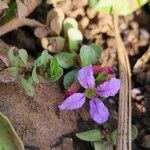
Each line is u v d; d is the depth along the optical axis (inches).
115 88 2.3
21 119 2.3
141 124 2.7
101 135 2.4
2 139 2.1
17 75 2.3
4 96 2.3
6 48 2.5
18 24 2.5
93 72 2.4
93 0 2.7
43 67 2.3
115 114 2.6
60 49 2.7
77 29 2.7
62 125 2.4
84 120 2.4
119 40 2.7
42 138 2.3
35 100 2.4
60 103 2.4
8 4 2.5
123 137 2.4
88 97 2.4
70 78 2.5
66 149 2.3
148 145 2.6
